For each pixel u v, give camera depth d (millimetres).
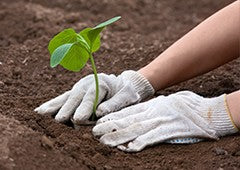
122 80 3578
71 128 3432
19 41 5219
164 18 6289
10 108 3604
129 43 5055
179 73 3561
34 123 3412
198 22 6246
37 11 5742
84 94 3492
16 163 2914
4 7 5902
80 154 3184
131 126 3326
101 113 3439
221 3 6828
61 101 3541
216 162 3191
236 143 3320
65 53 3098
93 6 6246
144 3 6578
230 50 3406
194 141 3354
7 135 3066
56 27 5418
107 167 3125
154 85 3611
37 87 4160
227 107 3377
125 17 6125
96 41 3432
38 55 4652
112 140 3326
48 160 3016
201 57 3453
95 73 3344
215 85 4094
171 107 3375
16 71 4336
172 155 3273
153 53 4602
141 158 3250
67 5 6246
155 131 3301
